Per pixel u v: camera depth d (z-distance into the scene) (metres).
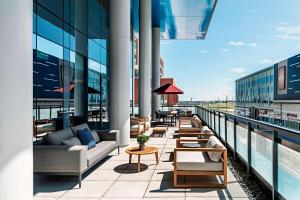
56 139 5.34
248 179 5.12
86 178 5.28
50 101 8.88
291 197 3.58
